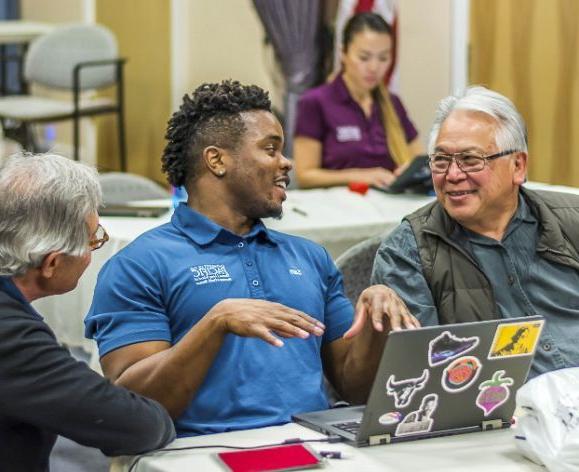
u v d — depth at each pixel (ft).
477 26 22.70
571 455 7.27
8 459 7.46
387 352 7.56
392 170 19.26
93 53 29.19
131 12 29.17
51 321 14.64
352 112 19.12
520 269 10.27
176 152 9.48
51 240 7.39
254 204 9.28
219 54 26.11
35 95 36.45
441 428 8.15
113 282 8.93
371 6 23.59
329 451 7.76
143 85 28.99
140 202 16.33
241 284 9.11
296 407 8.90
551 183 21.52
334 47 23.85
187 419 8.69
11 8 38.68
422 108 23.88
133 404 7.63
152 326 8.80
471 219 10.11
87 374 7.51
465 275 10.17
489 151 9.94
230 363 8.78
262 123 9.29
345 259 11.57
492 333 7.90
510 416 8.39
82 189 7.54
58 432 7.47
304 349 9.19
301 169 19.01
